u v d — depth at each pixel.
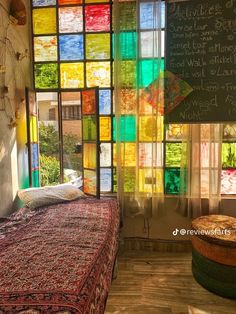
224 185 2.67
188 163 2.57
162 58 2.54
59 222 1.98
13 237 1.71
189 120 2.41
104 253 1.53
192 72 2.37
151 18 2.52
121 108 2.62
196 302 1.93
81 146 2.97
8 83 2.39
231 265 1.93
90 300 1.13
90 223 1.96
